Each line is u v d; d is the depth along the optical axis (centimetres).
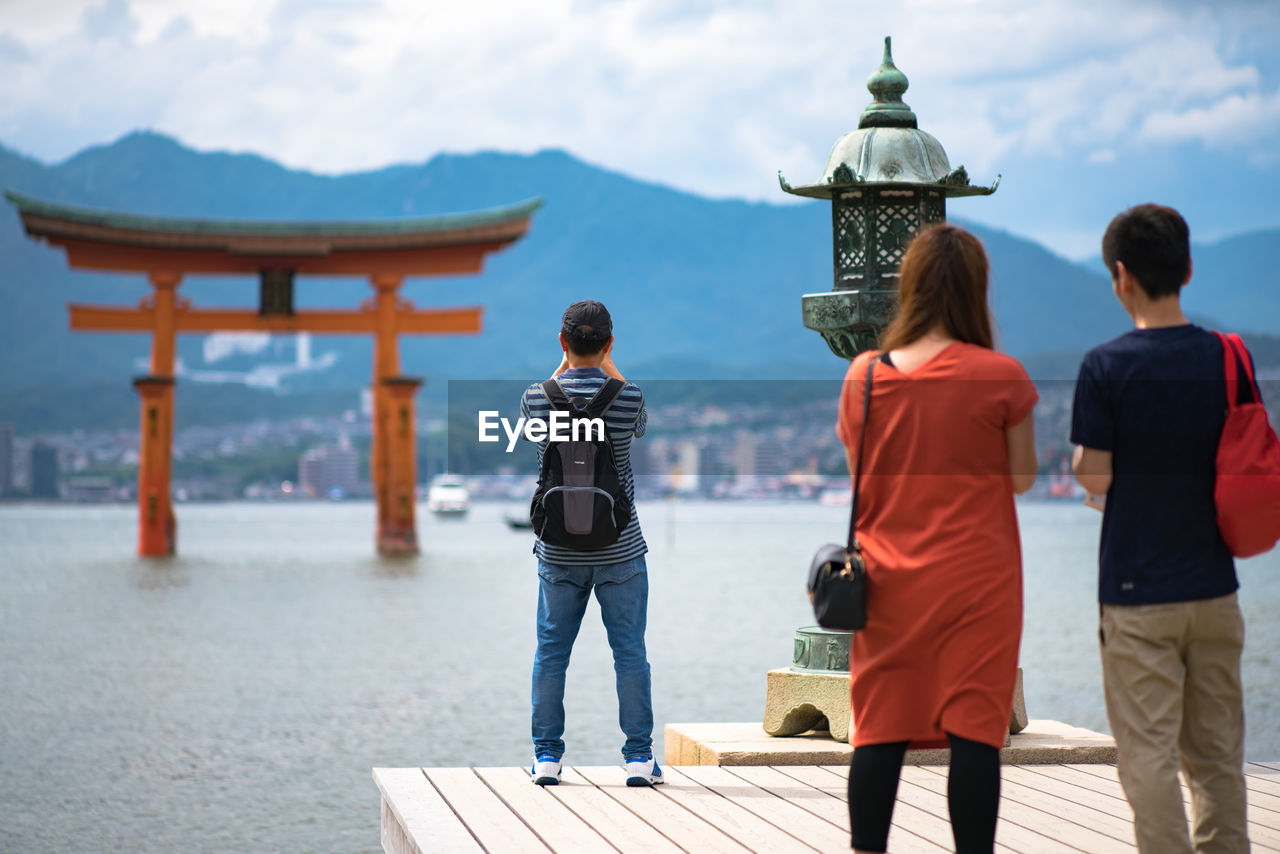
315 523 16100
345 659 2620
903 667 417
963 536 411
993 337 434
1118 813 589
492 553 7694
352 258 4962
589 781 642
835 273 788
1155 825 425
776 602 4509
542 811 579
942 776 672
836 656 748
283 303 4919
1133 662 431
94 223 4662
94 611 3778
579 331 607
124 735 1695
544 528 603
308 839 1131
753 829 552
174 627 3328
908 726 418
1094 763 710
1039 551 9319
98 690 2158
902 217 759
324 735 1689
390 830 620
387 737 1670
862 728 426
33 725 1786
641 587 631
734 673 2378
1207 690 441
